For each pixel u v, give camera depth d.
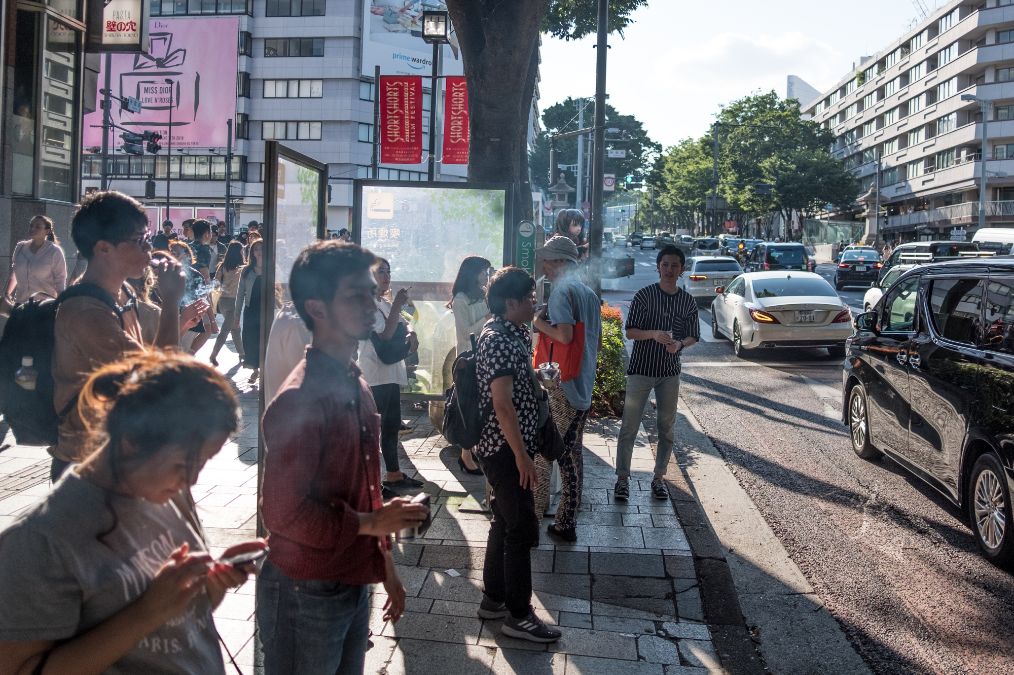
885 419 7.38
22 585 1.67
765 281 15.28
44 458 6.96
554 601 4.70
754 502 6.78
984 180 56.59
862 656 4.27
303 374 2.46
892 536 6.03
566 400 5.47
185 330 3.92
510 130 10.13
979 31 72.06
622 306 25.00
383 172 67.19
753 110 84.06
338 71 64.62
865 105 102.00
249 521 5.61
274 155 4.49
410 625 4.33
